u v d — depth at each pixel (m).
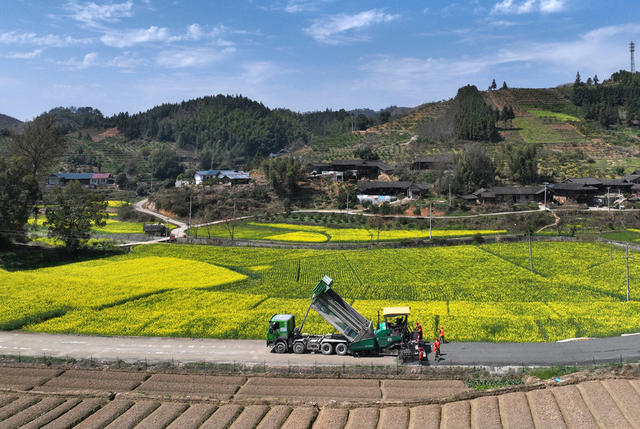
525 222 130.12
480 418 35.41
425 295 72.00
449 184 161.62
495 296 71.19
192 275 85.44
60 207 109.12
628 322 56.97
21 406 38.44
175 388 42.06
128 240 126.56
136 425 35.88
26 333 56.50
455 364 45.09
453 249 107.00
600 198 148.00
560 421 34.47
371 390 40.94
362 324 47.84
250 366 45.88
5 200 102.19
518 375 42.84
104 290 73.06
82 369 46.41
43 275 82.69
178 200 171.12
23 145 142.38
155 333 55.84
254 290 76.38
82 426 35.56
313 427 35.25
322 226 140.12
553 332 54.06
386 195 163.88
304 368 45.09
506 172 189.00
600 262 92.50
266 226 142.88
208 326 57.78
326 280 48.22
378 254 103.31
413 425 35.00
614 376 39.88
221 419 36.03
